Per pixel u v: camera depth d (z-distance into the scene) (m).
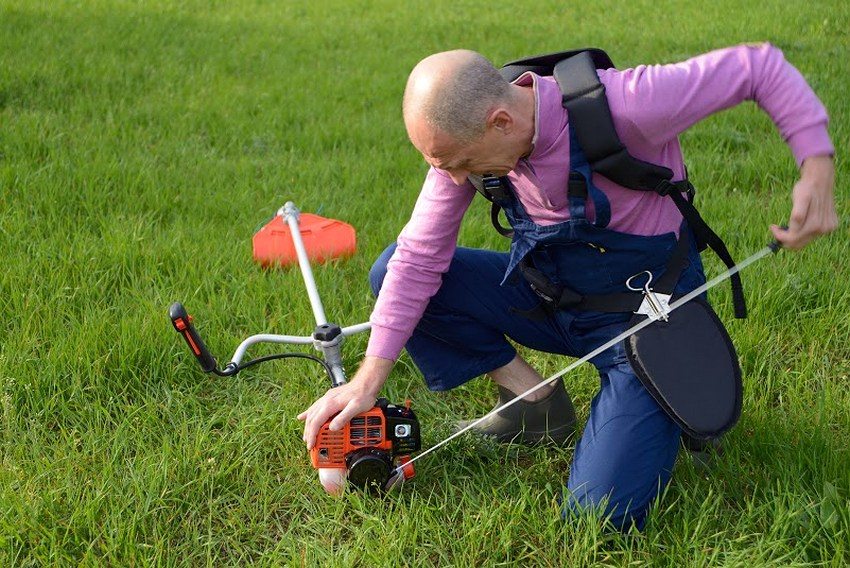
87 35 8.69
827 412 3.07
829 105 6.34
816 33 9.08
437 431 3.13
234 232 4.49
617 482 2.51
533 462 3.04
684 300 2.61
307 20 10.82
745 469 2.80
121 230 4.35
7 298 3.76
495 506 2.78
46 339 3.49
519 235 2.64
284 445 3.07
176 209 4.77
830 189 2.30
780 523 2.51
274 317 3.76
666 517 2.65
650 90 2.32
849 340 3.57
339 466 2.72
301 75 7.79
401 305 2.75
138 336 3.45
